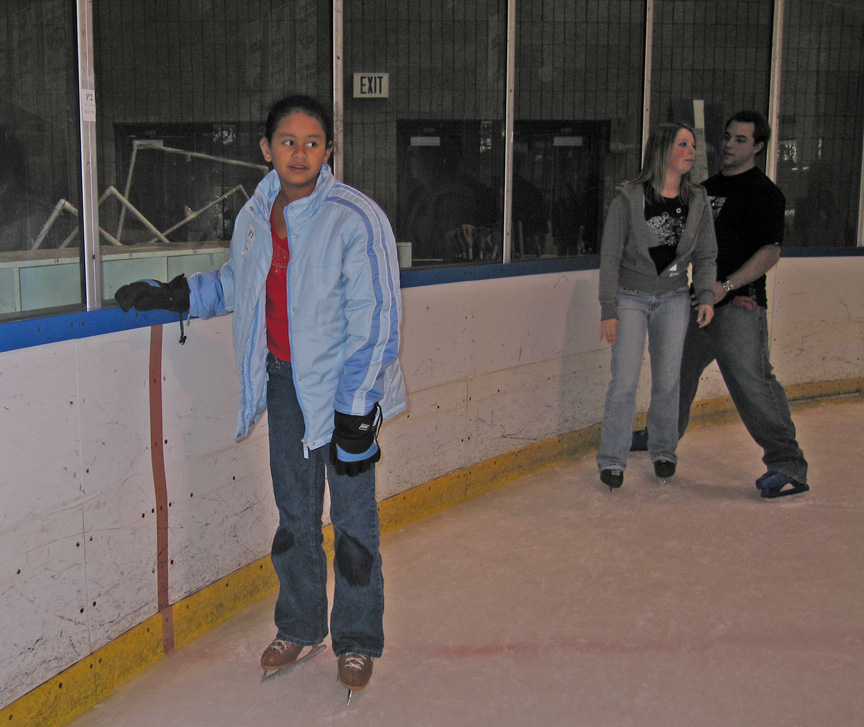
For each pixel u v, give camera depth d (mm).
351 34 3547
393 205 3836
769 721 2303
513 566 3281
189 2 2877
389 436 3617
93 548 2363
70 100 2449
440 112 3904
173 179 2896
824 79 5430
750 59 5156
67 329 2242
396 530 3668
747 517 3781
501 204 4223
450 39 3885
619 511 3863
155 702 2391
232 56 3039
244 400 2359
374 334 2182
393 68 3715
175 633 2691
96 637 2395
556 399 4531
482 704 2383
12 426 2094
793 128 5418
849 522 3725
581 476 4367
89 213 2512
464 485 4043
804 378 5723
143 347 2492
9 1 2289
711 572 3225
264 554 3094
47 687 2230
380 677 2520
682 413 4402
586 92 4500
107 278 2686
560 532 3621
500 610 2926
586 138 4559
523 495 4098
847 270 5688
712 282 3895
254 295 2262
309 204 2199
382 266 2176
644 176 3912
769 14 5156
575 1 4359
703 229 3947
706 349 4250
